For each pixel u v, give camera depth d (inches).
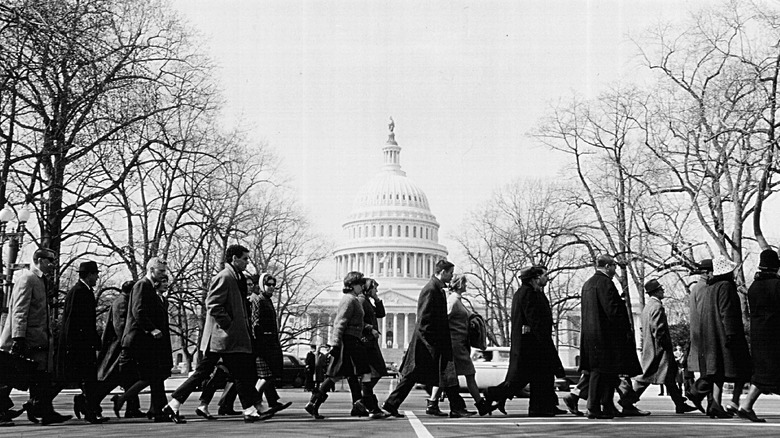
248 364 523.5
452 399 571.5
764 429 453.1
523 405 802.8
